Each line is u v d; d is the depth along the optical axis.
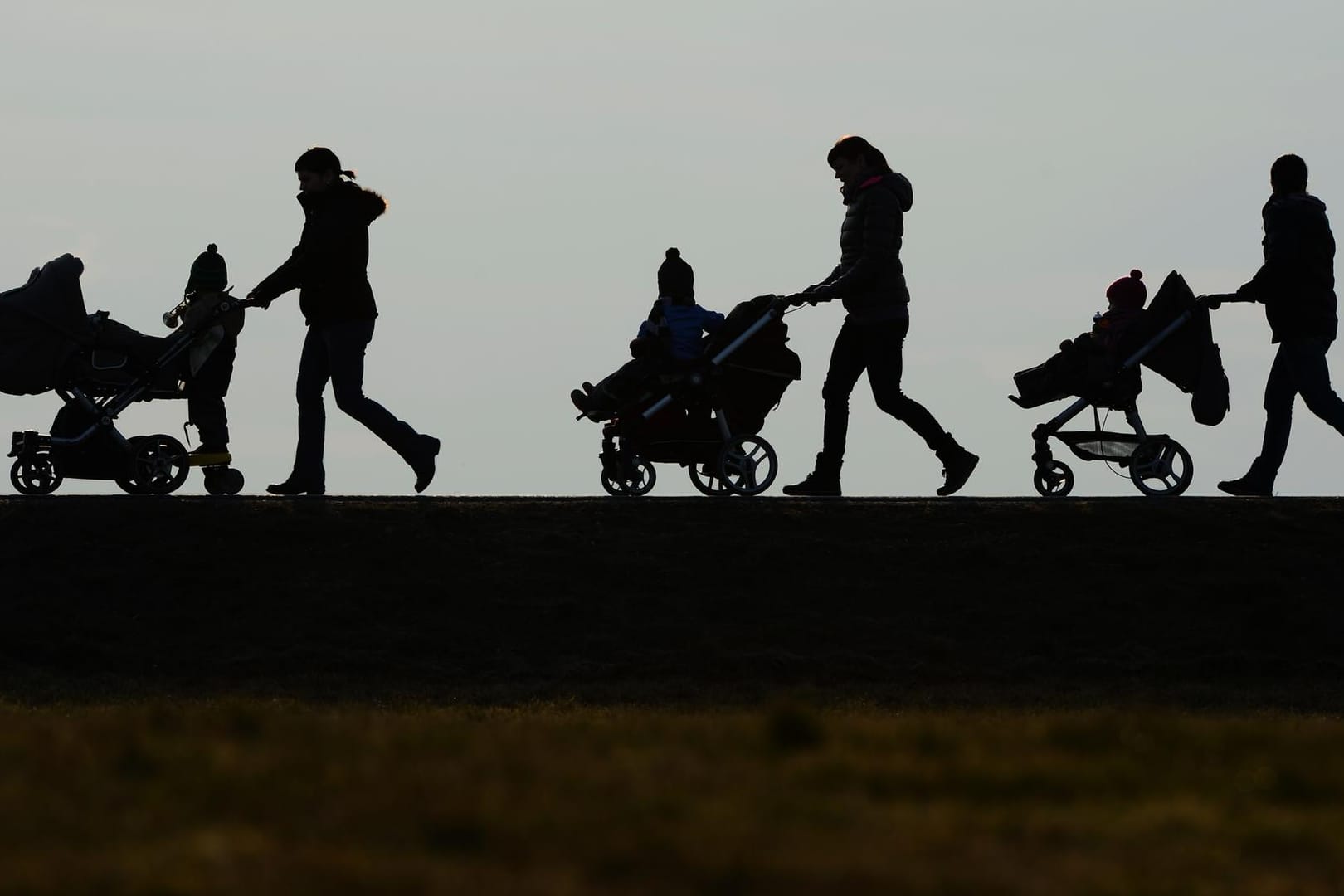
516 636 44.84
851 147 57.44
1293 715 37.59
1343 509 52.25
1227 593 47.69
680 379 55.78
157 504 49.59
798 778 20.50
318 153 54.78
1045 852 16.88
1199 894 15.24
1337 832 18.00
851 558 48.56
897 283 56.56
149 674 42.56
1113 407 60.88
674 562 48.00
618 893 14.79
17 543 47.44
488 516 49.91
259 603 45.69
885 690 41.16
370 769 20.41
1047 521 50.91
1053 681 42.94
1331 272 57.69
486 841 16.66
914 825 17.86
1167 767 21.91
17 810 18.14
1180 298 59.81
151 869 15.30
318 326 54.91
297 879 14.91
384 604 45.91
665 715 33.44
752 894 14.85
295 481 55.19
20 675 42.03
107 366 58.69
